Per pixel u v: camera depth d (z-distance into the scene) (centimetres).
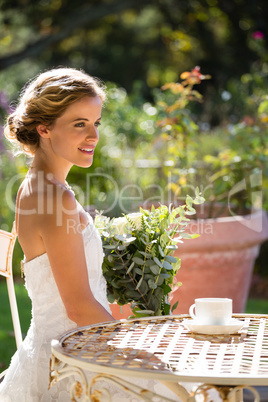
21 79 1797
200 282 520
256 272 815
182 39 1545
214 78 1593
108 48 1991
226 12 1339
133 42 1984
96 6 1412
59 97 296
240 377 185
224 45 1535
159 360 210
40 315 292
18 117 311
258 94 800
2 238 329
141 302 331
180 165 654
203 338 242
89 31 1884
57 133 300
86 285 281
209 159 640
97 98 304
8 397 289
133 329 260
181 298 521
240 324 249
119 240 332
